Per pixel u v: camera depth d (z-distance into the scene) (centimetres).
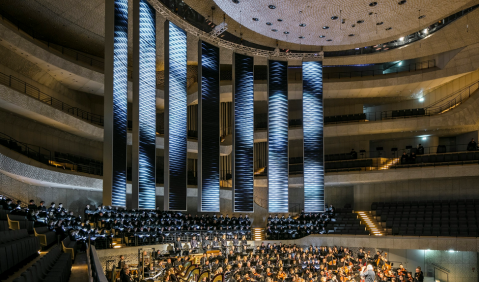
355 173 3278
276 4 1950
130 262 2294
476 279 2875
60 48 2886
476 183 3086
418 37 2898
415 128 3272
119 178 1698
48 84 2641
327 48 3142
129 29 2525
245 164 2467
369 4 1922
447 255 2944
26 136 2445
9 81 2273
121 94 1744
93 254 1148
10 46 2169
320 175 2719
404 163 3228
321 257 2486
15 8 2417
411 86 3369
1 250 886
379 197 3481
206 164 2305
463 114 3108
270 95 2647
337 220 3241
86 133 2625
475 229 2683
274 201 2533
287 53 2825
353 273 2250
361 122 3425
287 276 2095
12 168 1866
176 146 2134
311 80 2811
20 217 1630
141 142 1895
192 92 3167
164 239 2594
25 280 698
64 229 1966
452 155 3070
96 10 2464
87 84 2784
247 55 2586
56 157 2508
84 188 2653
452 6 1942
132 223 2486
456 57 3108
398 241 2809
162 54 2955
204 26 2652
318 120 2770
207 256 2269
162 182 3266
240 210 2416
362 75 3750
